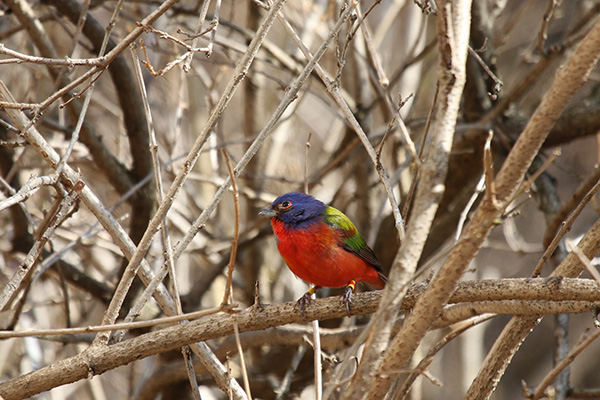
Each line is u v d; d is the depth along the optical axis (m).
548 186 12.55
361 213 15.32
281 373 13.77
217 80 14.16
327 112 19.89
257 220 15.65
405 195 14.87
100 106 17.38
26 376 7.10
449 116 5.36
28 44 14.32
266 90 18.73
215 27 6.93
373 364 5.36
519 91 12.66
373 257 9.55
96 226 11.83
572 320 23.09
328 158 16.50
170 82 17.17
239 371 14.64
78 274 13.16
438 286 5.30
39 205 15.30
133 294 12.77
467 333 19.06
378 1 7.33
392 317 5.30
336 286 9.45
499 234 21.95
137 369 16.30
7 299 6.76
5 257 15.27
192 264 18.94
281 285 16.64
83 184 7.08
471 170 13.77
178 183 6.89
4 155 12.37
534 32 20.56
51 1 11.84
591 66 4.88
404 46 17.17
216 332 6.91
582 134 12.85
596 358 21.88
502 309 6.96
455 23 5.42
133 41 7.12
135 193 12.30
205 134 6.90
